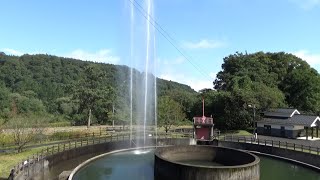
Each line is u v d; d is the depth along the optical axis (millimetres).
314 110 91438
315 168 44188
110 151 55844
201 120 66500
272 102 79125
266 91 81750
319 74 108188
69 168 43969
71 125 87625
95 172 42688
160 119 74688
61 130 67562
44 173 36094
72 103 94500
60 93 131125
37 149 44438
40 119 57938
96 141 56469
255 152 56531
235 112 78188
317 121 66562
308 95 93500
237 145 60344
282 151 51719
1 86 111125
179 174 34688
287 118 72000
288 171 43969
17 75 135000
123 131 73688
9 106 86875
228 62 107250
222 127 81625
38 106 96250
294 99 95438
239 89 81188
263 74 97938
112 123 86688
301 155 47844
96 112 90562
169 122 76062
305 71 98562
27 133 49406
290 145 55656
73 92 88250
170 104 78375
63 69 167000
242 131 76938
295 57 108625
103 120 91000
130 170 44000
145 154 55438
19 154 40188
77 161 46406
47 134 57594
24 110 90438
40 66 160750
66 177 37719
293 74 97438
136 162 49094
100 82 89188
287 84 98625
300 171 44062
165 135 69125
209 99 88000
